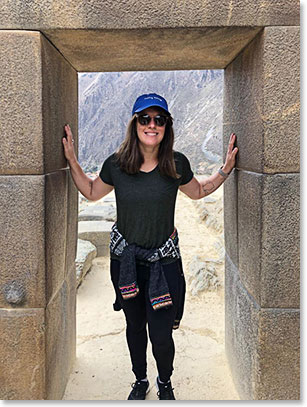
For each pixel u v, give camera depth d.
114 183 1.93
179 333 3.03
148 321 1.91
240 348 2.18
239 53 2.09
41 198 1.76
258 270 1.83
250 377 1.97
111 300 3.79
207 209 6.36
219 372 2.47
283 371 1.84
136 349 2.14
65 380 2.31
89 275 4.36
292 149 1.74
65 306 2.27
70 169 2.12
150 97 1.84
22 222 1.77
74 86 2.39
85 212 6.31
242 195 2.10
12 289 1.80
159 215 1.87
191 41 1.85
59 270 2.07
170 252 1.91
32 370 1.83
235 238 2.30
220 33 1.76
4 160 1.75
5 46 1.69
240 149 2.14
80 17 1.68
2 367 1.84
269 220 1.77
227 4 1.68
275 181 1.76
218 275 4.05
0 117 1.73
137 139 1.88
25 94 1.71
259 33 1.76
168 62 2.24
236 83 2.19
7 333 1.82
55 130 1.95
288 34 1.69
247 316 2.03
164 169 1.85
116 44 1.88
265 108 1.72
